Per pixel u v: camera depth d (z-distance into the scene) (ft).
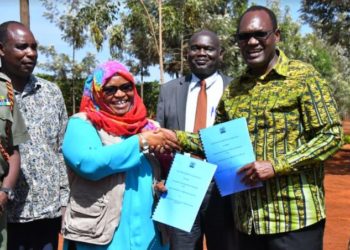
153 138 10.44
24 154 12.41
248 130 10.16
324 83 9.72
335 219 30.01
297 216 9.75
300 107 9.76
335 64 120.26
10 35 12.29
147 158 10.79
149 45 70.03
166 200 10.36
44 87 13.09
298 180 9.76
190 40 15.65
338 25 64.13
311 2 65.26
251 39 9.95
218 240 14.69
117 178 10.36
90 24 62.75
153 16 68.28
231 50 71.26
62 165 13.34
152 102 83.87
